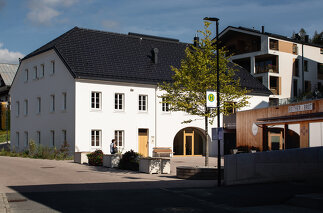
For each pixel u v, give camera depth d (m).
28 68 40.81
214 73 21.14
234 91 21.19
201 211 10.44
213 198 12.44
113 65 34.62
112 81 33.16
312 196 11.77
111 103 33.22
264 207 11.13
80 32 36.53
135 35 41.19
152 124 34.91
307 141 27.17
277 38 49.53
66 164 25.75
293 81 51.22
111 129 33.12
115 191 13.74
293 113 28.31
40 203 11.25
